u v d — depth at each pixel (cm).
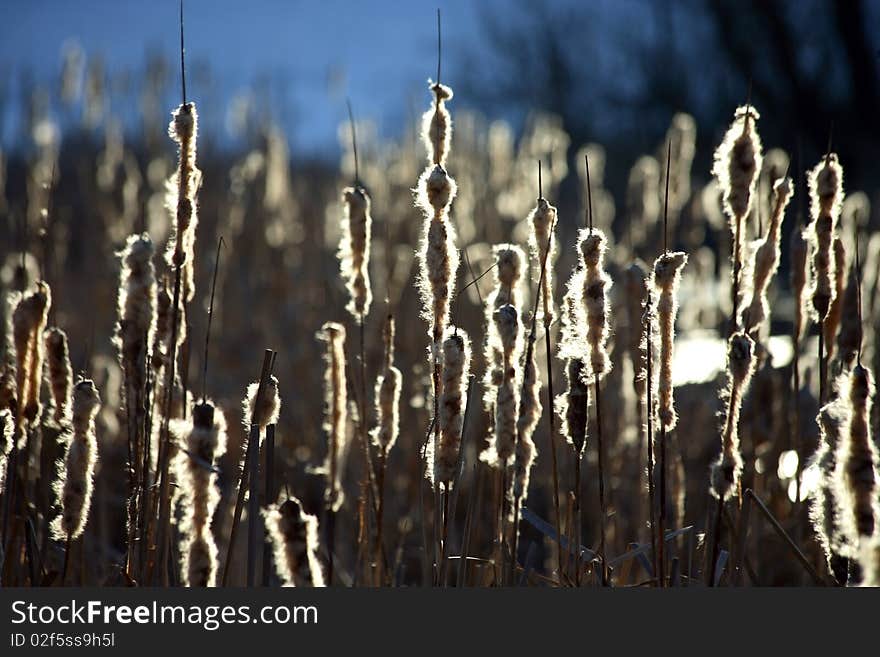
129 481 518
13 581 531
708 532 546
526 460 485
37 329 497
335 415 570
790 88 3878
